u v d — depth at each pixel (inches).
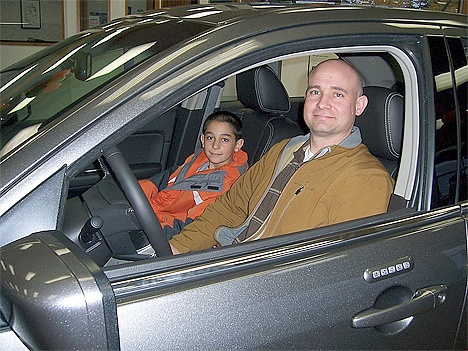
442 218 57.6
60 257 39.0
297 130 102.0
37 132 45.5
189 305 43.0
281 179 73.7
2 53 218.4
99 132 43.4
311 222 67.0
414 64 57.9
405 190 59.1
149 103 44.8
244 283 45.5
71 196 89.7
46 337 37.1
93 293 37.8
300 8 57.0
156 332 41.4
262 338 45.1
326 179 68.1
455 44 60.9
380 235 53.9
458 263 56.7
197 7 66.0
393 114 70.6
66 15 217.9
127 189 52.4
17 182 41.8
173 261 45.3
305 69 119.3
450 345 58.2
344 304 49.1
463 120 60.2
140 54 54.4
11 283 37.8
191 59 47.3
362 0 82.4
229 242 76.0
